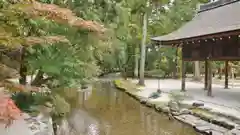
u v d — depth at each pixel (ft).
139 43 81.92
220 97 38.73
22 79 16.44
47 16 9.82
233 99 36.45
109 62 83.82
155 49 88.58
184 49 47.19
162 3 66.23
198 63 75.97
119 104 37.70
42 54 15.92
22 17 9.98
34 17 9.90
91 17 22.22
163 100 37.14
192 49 44.09
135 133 22.74
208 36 33.32
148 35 78.59
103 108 34.17
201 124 23.88
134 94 45.16
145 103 36.94
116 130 23.61
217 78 83.35
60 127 21.06
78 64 18.28
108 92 51.96
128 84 61.62
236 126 21.48
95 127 24.30
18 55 13.66
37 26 13.71
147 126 25.16
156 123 26.35
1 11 9.20
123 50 82.38
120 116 29.45
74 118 26.18
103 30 15.64
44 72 16.85
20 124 15.37
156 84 62.39
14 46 9.05
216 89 51.16
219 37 31.91
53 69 16.21
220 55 35.65
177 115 28.14
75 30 14.90
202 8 53.31
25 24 12.85
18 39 8.84
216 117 25.07
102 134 22.24
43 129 15.97
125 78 80.94
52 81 18.13
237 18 34.14
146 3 62.64
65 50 16.52
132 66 91.20
